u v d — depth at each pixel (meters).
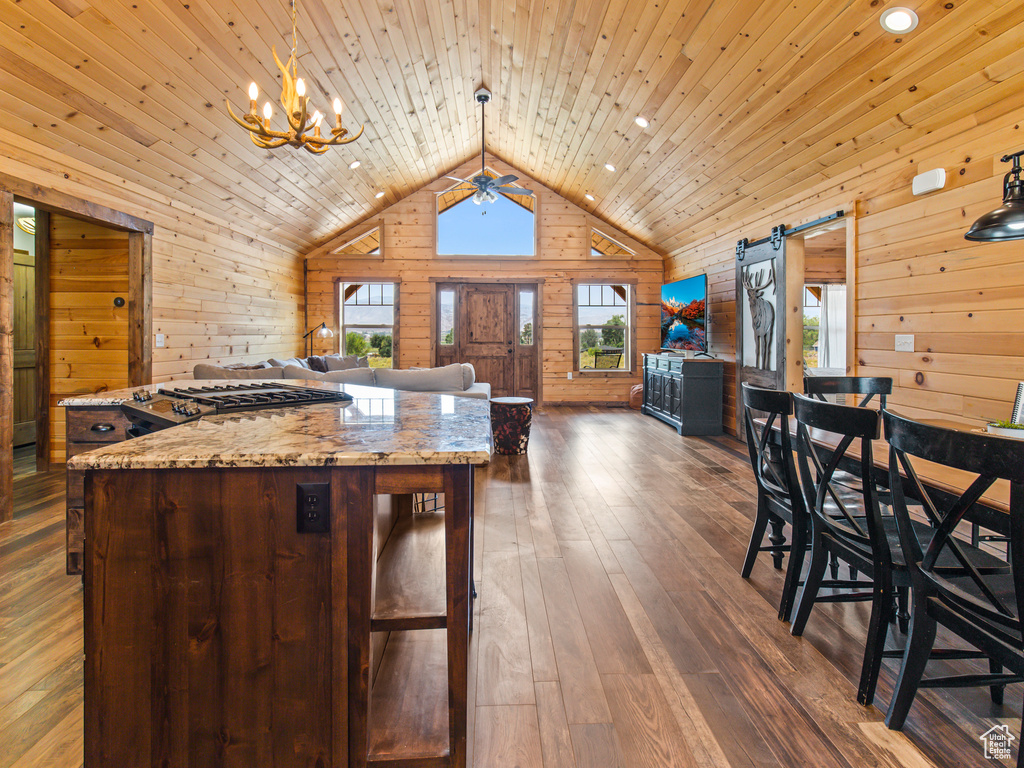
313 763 1.15
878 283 3.55
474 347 8.41
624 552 2.72
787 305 4.71
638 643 1.91
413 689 1.35
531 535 2.95
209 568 1.13
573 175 7.04
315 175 5.75
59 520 3.13
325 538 1.14
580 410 7.96
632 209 7.04
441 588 1.34
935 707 1.58
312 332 7.95
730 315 5.98
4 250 3.01
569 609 2.15
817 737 1.45
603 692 1.64
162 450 1.14
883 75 2.91
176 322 4.73
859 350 3.71
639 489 3.85
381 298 8.23
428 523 1.89
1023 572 1.11
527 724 1.50
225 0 3.05
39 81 2.89
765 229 5.15
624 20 3.55
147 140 3.78
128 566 1.12
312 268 8.02
